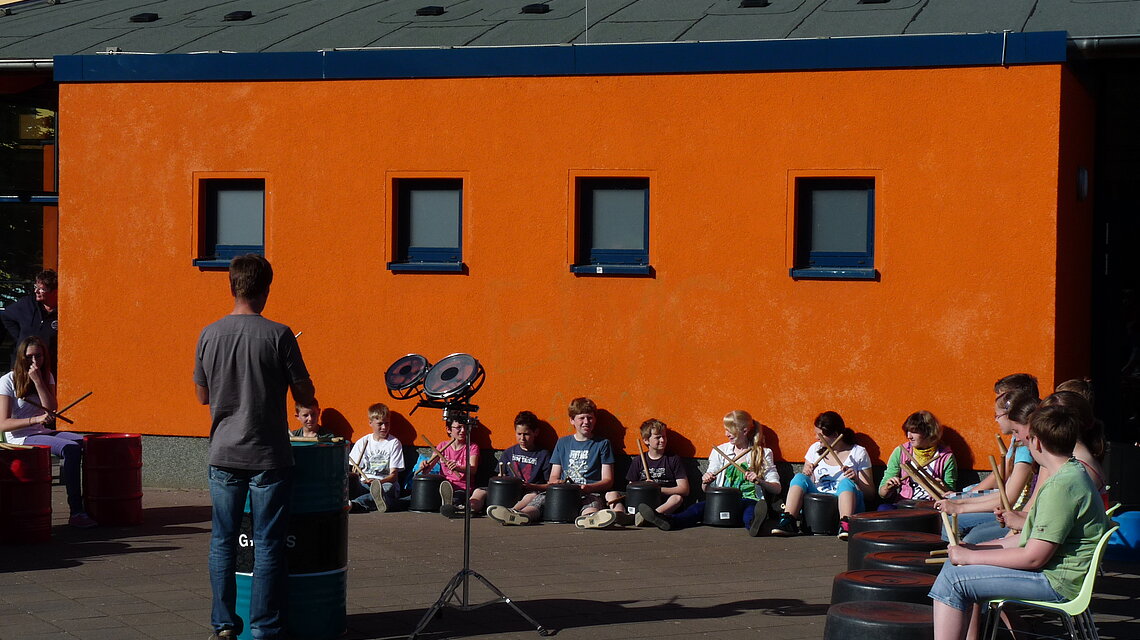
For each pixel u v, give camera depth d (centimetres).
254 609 647
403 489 1148
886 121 1049
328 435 1154
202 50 1247
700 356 1096
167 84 1206
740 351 1086
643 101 1103
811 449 1048
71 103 1227
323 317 1180
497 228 1138
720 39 1116
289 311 1188
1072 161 1062
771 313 1077
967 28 1066
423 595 785
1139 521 895
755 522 1003
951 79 1033
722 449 1078
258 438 639
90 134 1223
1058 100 1006
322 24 1312
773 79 1073
